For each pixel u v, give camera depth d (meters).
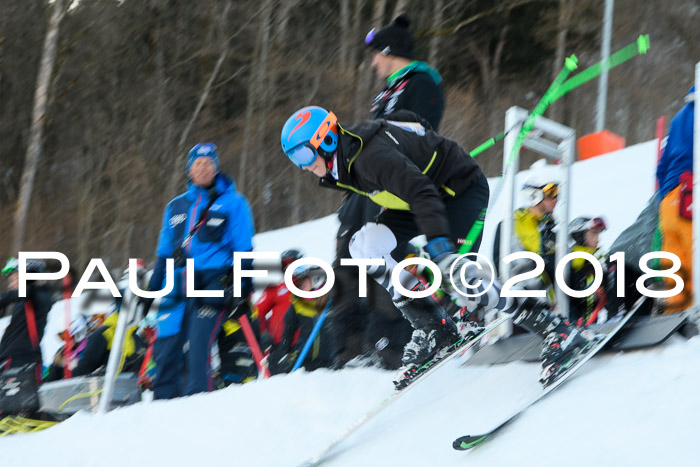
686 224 14.71
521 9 108.62
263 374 20.72
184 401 16.69
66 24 96.88
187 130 97.62
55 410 22.61
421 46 107.00
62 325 36.06
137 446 15.02
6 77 105.38
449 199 14.55
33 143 74.50
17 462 15.78
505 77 113.75
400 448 11.99
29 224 98.44
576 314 17.94
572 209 34.75
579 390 11.63
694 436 9.28
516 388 12.86
